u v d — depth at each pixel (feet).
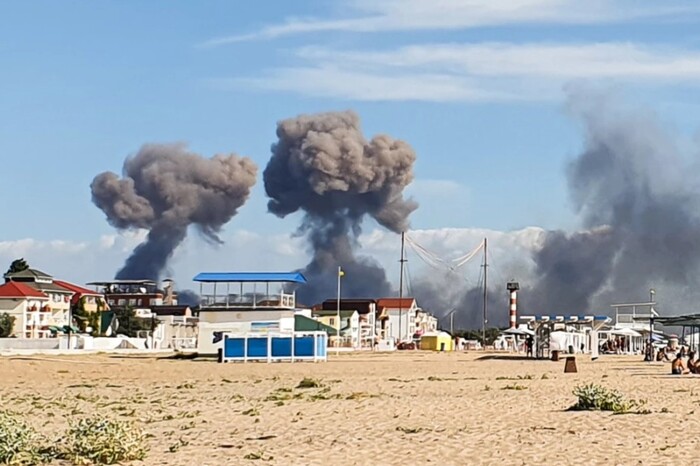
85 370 199.82
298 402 117.60
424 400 115.85
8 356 249.34
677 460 64.34
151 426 91.40
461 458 66.54
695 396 116.67
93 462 67.10
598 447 70.33
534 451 68.90
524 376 175.22
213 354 281.74
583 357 301.22
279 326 282.56
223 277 284.20
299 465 65.36
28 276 515.09
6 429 69.05
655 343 344.69
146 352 325.01
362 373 192.54
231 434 83.56
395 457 67.82
